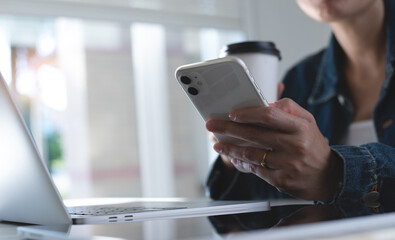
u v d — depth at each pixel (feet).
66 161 21.03
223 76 1.88
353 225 1.05
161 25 9.14
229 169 3.40
